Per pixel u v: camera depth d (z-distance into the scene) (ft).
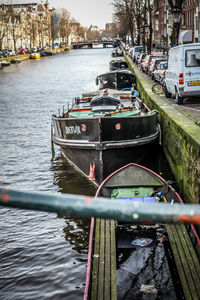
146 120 43.45
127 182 32.01
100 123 39.40
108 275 20.75
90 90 134.00
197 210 3.09
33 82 168.14
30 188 42.32
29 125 78.54
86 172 44.01
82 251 28.53
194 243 23.41
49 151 57.72
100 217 3.09
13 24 358.84
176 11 73.20
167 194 30.55
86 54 439.63
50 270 26.30
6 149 59.62
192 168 31.68
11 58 313.94
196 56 51.19
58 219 33.73
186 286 20.03
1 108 102.12
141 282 22.70
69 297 23.43
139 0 179.93
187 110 48.75
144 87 80.02
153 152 49.21
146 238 26.86
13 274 25.91
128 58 215.31
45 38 547.49
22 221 33.63
